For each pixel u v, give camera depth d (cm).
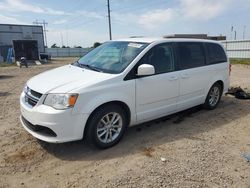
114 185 307
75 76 402
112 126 405
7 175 329
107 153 389
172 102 492
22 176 328
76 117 357
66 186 306
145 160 367
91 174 332
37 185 310
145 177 324
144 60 434
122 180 317
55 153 388
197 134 466
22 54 3130
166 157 377
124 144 420
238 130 493
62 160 368
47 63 2939
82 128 366
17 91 873
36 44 3206
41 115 353
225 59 629
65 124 353
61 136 355
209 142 433
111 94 386
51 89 362
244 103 689
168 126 504
